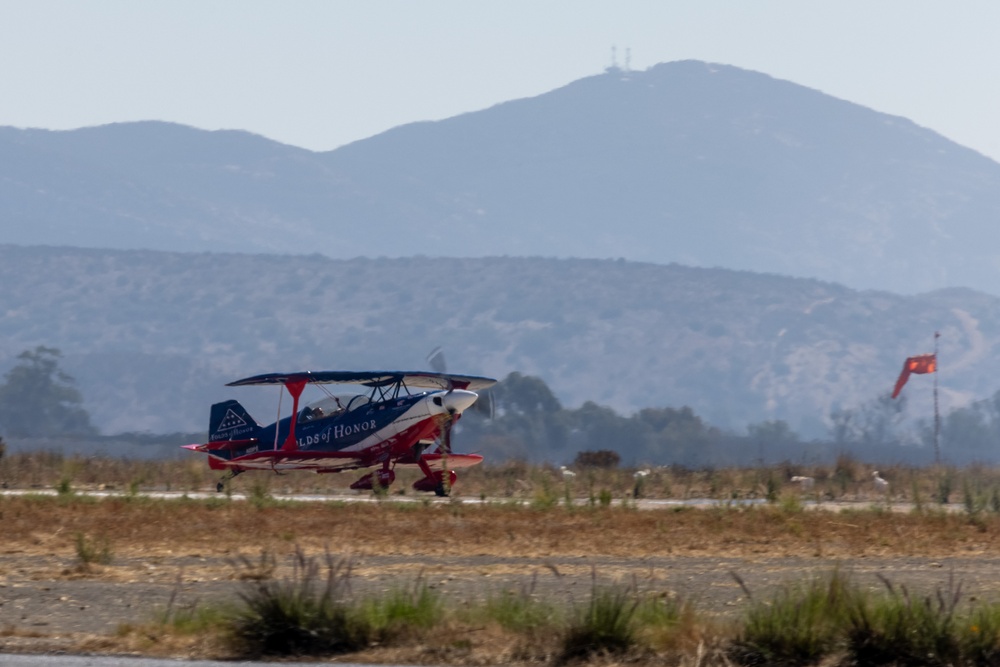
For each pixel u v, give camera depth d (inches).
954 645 1967.3
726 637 2059.5
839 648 2007.9
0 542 3245.6
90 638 2121.1
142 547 3193.9
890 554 3356.3
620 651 2015.3
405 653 2053.4
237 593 2197.3
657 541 3508.9
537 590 2583.7
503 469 7298.2
